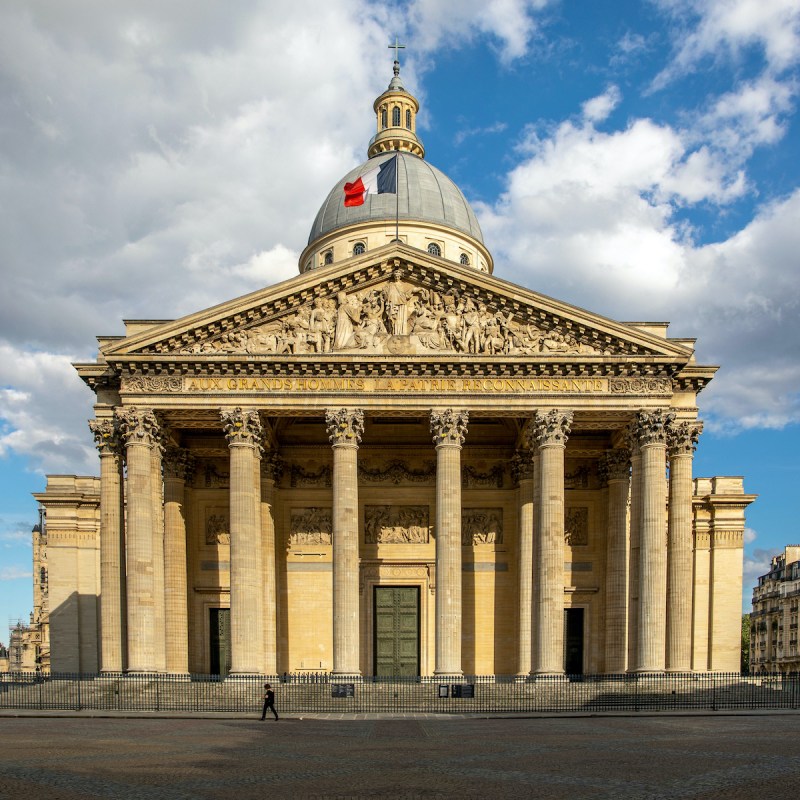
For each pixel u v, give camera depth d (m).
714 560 89.88
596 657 79.25
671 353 68.50
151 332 67.94
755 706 59.09
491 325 69.50
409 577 81.62
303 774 28.38
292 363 67.81
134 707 58.00
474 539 81.69
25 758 32.16
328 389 68.31
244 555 66.25
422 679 64.44
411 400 68.38
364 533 82.31
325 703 58.78
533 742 38.19
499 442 82.88
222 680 65.00
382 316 69.69
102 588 68.38
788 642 179.12
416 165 120.94
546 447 67.69
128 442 67.38
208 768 29.77
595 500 81.94
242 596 65.62
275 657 75.50
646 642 65.31
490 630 80.06
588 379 68.75
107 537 68.62
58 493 87.69
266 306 69.25
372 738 40.12
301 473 82.88
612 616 76.25
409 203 115.62
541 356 67.94
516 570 80.44
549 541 66.56
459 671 65.75
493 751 34.75
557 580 66.19
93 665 86.25
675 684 63.12
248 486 67.31
